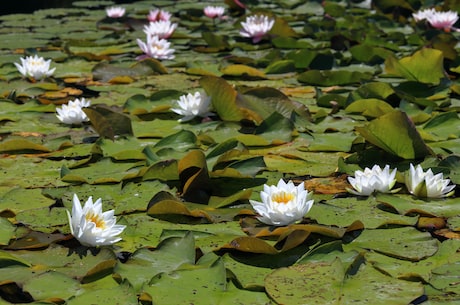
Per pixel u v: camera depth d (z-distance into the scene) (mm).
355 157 3809
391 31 8148
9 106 5047
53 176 3666
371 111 4652
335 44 7055
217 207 3217
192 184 3402
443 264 2643
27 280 2557
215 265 2592
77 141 4262
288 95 5363
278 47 7273
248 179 3582
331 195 3355
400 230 2934
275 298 2395
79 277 2592
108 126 4207
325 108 4969
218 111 4668
